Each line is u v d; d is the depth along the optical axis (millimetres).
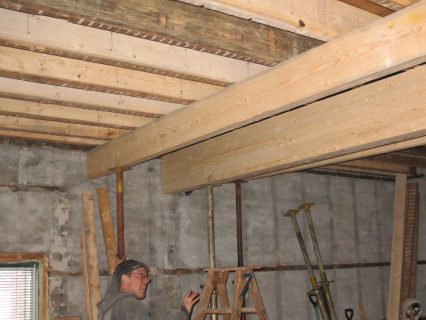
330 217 6734
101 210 4906
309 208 6273
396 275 6664
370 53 2357
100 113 4215
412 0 2361
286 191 6348
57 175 4840
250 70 3449
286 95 2863
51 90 3578
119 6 2488
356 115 3441
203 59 3240
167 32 2604
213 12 2783
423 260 7316
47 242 4672
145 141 4215
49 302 4566
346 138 3482
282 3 2475
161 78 3555
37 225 4648
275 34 3018
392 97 3234
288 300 6094
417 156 6320
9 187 4582
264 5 2406
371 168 6250
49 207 4738
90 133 4539
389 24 2275
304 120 3807
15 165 4645
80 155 5008
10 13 2623
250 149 4238
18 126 4242
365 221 7113
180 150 5070
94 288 4617
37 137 4652
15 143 4680
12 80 3451
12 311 4418
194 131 3662
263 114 3061
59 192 4820
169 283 5176
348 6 2754
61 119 4086
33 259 4570
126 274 3158
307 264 6008
